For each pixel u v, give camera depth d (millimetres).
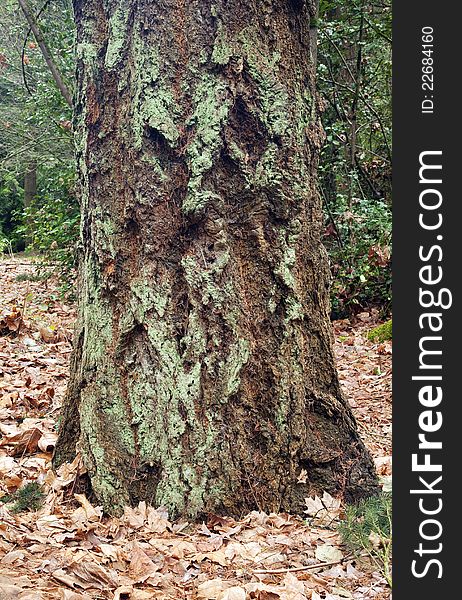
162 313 3074
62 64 9281
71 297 9375
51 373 5758
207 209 3057
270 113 3111
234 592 2422
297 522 3084
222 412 3045
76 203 9227
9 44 12047
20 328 6996
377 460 4148
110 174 3199
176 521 3008
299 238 3191
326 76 10531
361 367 7098
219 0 3053
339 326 9148
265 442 3105
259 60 3107
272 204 3135
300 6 3244
